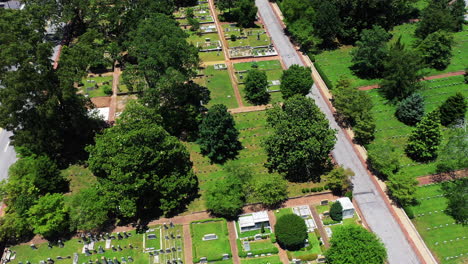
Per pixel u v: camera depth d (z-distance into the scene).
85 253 72.69
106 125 101.44
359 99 94.62
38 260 71.81
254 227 75.88
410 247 72.88
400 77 100.81
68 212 75.50
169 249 72.56
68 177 87.75
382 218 78.19
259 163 90.31
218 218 78.19
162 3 131.12
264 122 101.88
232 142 90.12
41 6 123.81
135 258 72.00
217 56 129.12
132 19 120.88
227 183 77.00
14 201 75.62
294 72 101.88
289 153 79.75
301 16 128.38
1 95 77.25
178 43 89.19
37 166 79.12
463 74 116.38
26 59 76.56
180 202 81.19
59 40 135.38
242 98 110.50
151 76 88.00
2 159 94.25
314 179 86.25
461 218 77.06
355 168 88.94
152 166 73.69
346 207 76.94
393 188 79.12
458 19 135.00
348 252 61.25
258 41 136.50
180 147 77.50
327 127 82.88
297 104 81.31
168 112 95.50
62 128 90.62
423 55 115.94
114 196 72.19
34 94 80.81
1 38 79.00
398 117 101.81
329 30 124.06
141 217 79.12
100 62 119.88
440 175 86.25
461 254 71.44
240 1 138.38
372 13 127.62
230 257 71.62
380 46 109.31
